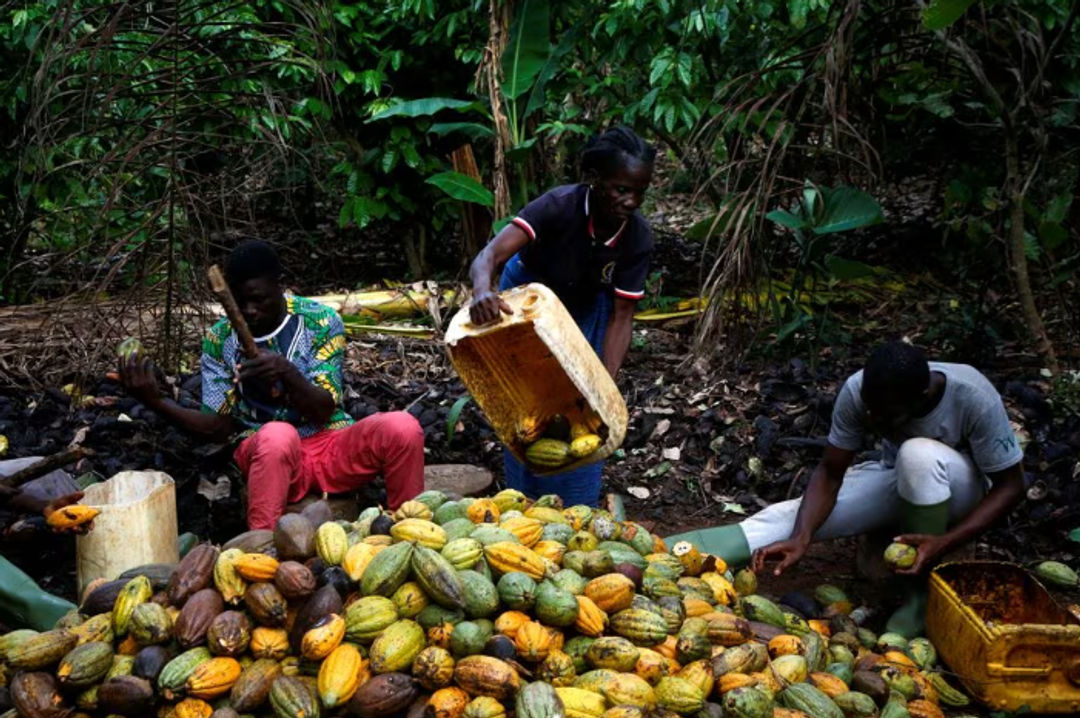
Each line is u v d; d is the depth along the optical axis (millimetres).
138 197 6582
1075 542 4441
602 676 2771
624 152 3504
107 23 5383
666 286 7934
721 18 6547
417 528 3027
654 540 3570
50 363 5750
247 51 6480
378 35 7578
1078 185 6699
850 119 6707
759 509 4934
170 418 3857
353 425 4043
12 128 6562
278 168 7195
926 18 4719
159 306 5996
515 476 4160
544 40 6555
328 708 2639
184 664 2699
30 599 3449
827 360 6441
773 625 3393
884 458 4070
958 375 3676
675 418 5688
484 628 2801
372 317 7199
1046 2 6195
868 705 3012
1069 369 6086
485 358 3385
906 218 8836
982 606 3678
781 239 7914
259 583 2855
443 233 8773
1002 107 5699
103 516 3498
